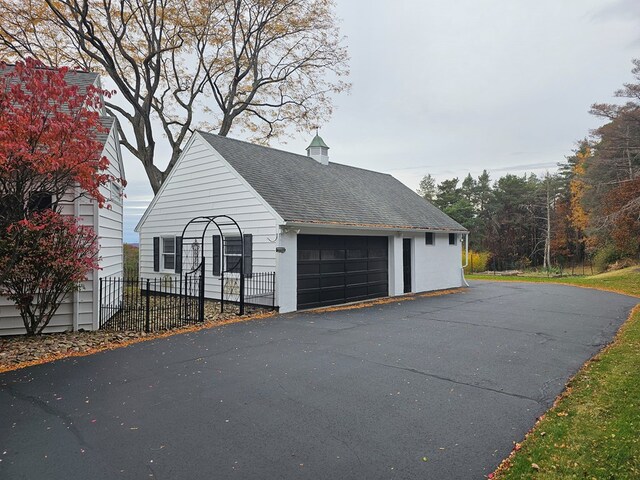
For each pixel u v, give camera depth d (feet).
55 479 9.53
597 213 94.27
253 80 74.38
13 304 24.59
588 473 9.55
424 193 184.44
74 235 24.00
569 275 97.19
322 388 15.97
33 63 20.03
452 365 19.17
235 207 38.68
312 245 38.50
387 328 28.12
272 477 9.64
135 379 16.93
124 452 10.85
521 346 22.97
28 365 18.78
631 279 66.59
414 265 51.52
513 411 13.67
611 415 12.91
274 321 30.63
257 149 48.08
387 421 12.89
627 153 90.17
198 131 42.73
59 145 19.94
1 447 11.11
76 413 13.46
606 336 25.75
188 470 9.96
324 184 48.29
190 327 27.81
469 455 10.68
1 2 53.72
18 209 21.43
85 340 23.41
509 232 144.46
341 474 9.78
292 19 69.46
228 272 39.40
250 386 16.16
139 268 49.93
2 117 17.67
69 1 55.62
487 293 52.16
